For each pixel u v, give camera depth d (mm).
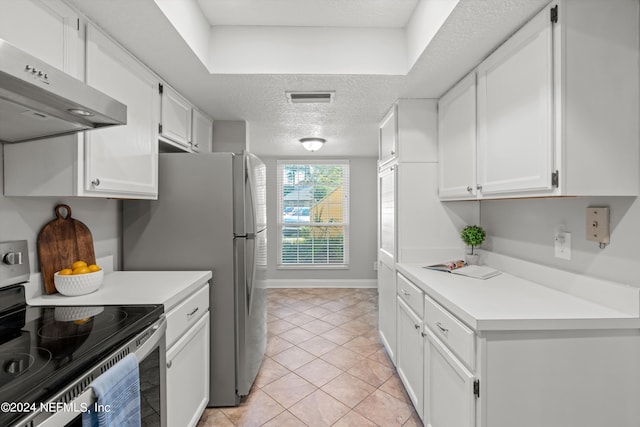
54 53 1145
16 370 819
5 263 1272
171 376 1443
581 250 1442
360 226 4988
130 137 1579
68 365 847
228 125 2873
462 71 1854
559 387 1183
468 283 1708
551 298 1422
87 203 1731
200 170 1969
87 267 1531
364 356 2699
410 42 1819
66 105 963
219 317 1982
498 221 2096
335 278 4988
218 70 1858
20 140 1279
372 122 2934
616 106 1183
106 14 1286
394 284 2363
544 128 1240
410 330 1973
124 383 979
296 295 4555
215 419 1907
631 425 1191
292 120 2861
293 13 1764
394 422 1881
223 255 1973
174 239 1973
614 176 1189
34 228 1445
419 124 2312
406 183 2307
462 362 1297
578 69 1176
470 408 1208
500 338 1173
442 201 2311
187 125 2291
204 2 1651
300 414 1954
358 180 4973
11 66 762
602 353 1185
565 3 1168
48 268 1479
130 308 1297
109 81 1421
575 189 1179
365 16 1798
